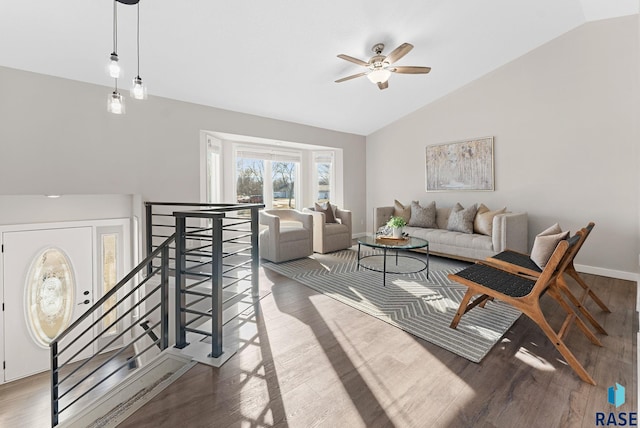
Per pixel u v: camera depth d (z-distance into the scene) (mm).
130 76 3195
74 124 3076
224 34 2842
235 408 1453
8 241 3066
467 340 2076
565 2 3164
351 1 2699
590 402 1463
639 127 3260
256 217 2805
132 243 3828
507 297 1914
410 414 1408
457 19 3191
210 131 4203
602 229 3533
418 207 4957
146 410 1443
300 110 4785
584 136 3615
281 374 1721
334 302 2805
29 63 2744
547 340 2078
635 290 3041
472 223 4301
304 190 6090
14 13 2238
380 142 6090
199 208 4078
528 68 4012
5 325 3090
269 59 3346
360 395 1542
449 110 4902
